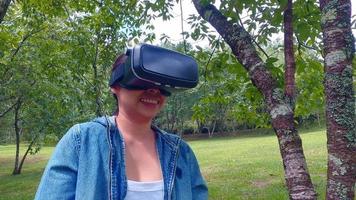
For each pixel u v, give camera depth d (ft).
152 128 6.24
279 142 11.09
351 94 9.64
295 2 15.16
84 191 5.34
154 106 5.77
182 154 6.30
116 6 25.48
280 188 36.60
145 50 5.17
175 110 143.33
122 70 5.50
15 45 42.37
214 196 35.37
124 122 5.90
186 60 5.39
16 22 42.06
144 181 5.72
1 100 54.90
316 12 14.57
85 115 51.26
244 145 100.99
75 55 32.17
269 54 16.98
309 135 109.81
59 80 46.39
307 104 17.63
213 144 117.80
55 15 30.27
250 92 16.19
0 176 67.97
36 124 62.64
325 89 9.84
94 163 5.48
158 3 18.74
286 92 11.37
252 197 33.83
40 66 45.88
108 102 27.68
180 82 5.30
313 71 17.48
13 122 78.33
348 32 9.77
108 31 28.19
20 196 45.47
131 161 5.78
